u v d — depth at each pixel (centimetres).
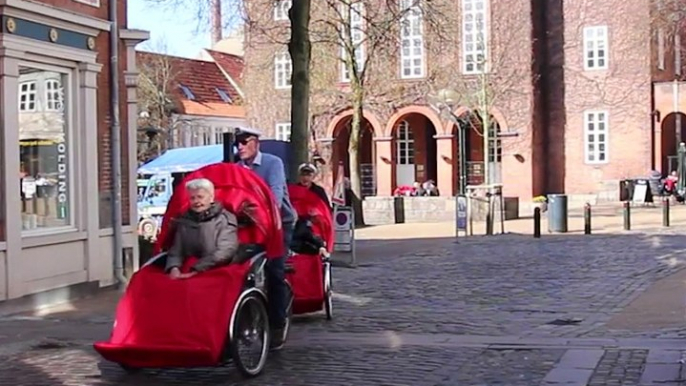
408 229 3189
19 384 899
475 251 2292
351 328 1181
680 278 1641
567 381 838
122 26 1694
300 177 1270
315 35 3497
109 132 1648
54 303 1492
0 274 1386
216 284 844
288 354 998
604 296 1447
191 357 825
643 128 4412
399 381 860
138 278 852
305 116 1966
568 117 4522
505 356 968
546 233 2792
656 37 4456
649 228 2858
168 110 5294
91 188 1594
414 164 5019
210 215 874
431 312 1325
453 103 4422
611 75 4450
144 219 2653
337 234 1989
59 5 1508
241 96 5753
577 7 4491
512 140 4422
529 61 4400
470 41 4438
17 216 1421
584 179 4500
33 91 1477
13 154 1415
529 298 1455
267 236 926
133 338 835
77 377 919
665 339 1044
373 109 4603
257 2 2464
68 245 1538
